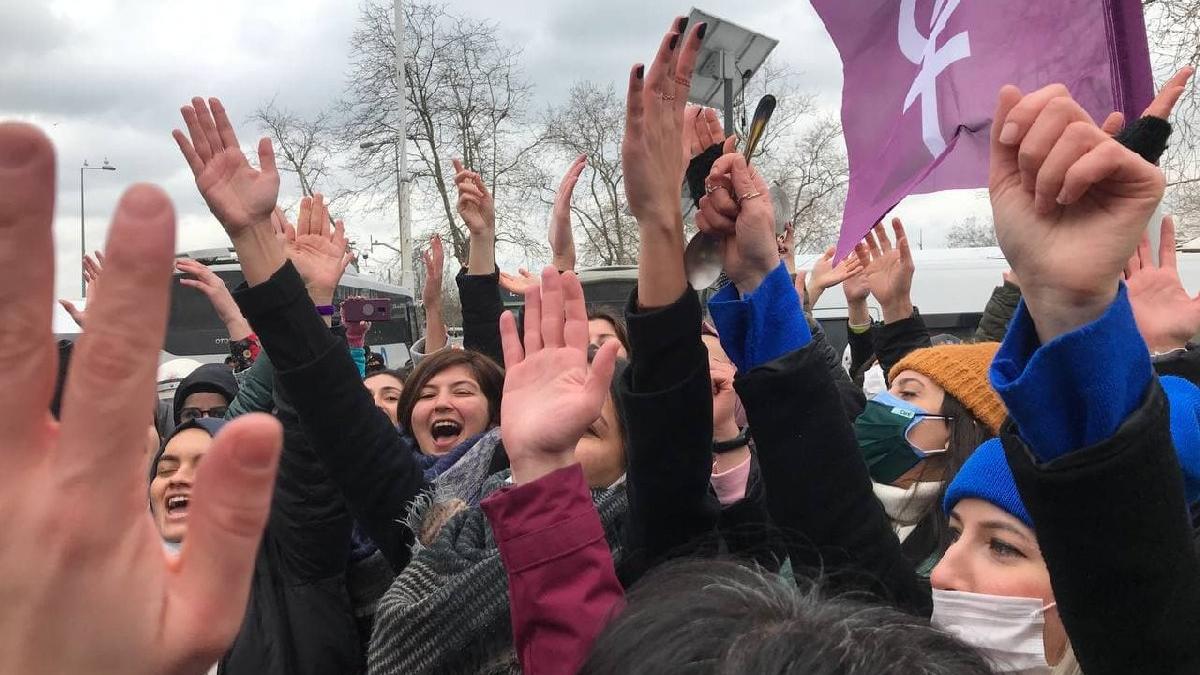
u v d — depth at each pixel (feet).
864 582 4.88
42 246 1.97
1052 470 3.42
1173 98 3.68
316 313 6.86
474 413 10.00
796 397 5.04
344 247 10.01
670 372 5.18
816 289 15.94
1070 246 3.43
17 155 1.87
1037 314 3.55
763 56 28.04
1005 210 3.59
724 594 3.40
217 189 6.66
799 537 5.08
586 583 4.42
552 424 4.59
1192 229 44.21
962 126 6.84
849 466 5.09
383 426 7.13
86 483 2.11
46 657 2.11
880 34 7.64
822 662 2.86
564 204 10.05
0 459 2.09
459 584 5.73
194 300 45.34
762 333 5.15
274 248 6.82
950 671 3.01
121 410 2.08
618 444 7.20
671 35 4.83
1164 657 3.47
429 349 14.60
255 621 7.89
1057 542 3.50
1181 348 6.58
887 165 7.38
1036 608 5.13
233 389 14.29
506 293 35.32
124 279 2.03
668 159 5.00
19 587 2.10
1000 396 3.58
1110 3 6.15
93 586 2.13
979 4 6.81
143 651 2.16
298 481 7.99
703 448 5.33
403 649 5.78
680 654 3.05
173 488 8.90
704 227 5.16
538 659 4.38
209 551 2.21
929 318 33.35
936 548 7.77
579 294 5.05
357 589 8.64
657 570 3.99
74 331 25.61
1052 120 3.34
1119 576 3.41
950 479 8.02
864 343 16.06
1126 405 3.42
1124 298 3.44
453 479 7.60
